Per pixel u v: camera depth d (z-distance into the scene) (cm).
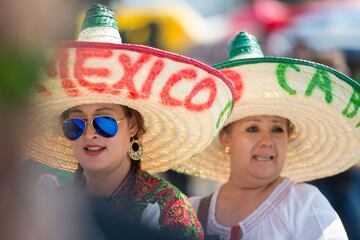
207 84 796
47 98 781
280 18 2848
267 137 998
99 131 822
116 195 847
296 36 2672
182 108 812
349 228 1478
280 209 966
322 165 1101
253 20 2886
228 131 1037
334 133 1027
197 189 2228
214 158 1123
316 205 961
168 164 969
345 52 2548
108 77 745
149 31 2716
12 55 315
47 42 329
